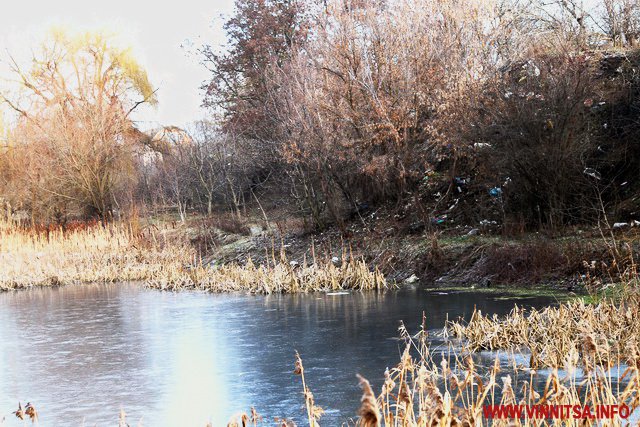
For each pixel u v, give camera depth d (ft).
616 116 76.69
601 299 48.91
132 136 163.63
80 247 116.67
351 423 30.09
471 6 90.48
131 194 148.97
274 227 113.60
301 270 85.25
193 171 143.95
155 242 113.50
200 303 71.46
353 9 96.02
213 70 156.25
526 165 72.64
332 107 94.38
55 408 35.32
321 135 96.32
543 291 60.90
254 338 50.78
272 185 132.67
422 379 20.57
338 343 47.09
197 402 35.09
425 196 91.91
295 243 100.68
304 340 48.83
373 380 37.06
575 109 70.23
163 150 163.94
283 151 105.29
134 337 53.78
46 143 148.87
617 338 36.55
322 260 87.81
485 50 88.02
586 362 23.27
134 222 127.75
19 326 61.57
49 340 54.19
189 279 88.17
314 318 57.62
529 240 69.92
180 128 168.04
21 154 152.25
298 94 100.48
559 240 67.87
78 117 150.10
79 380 40.93
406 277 76.64
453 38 88.74
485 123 74.54
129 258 110.01
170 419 32.50
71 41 157.48
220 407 33.99
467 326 47.11
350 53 93.30
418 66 87.10
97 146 148.56
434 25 90.68
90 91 156.97
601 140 76.38
